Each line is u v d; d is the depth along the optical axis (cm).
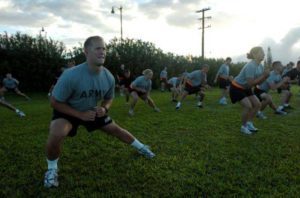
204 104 1287
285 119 888
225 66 1284
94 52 393
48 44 2448
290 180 418
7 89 1647
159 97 1719
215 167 469
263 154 531
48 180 399
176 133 698
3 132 732
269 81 947
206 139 639
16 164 487
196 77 1142
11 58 2333
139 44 2888
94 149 567
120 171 455
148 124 810
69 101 413
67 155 529
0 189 393
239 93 688
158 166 470
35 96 2102
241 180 417
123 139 493
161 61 2931
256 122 838
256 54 669
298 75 1076
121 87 1822
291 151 548
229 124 802
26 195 379
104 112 427
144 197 371
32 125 826
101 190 391
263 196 368
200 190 390
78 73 397
